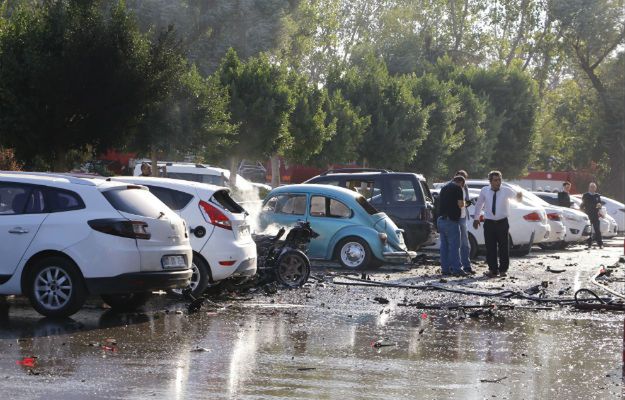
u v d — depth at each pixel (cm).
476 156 7938
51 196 1565
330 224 2584
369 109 6662
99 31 3161
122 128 3262
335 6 11781
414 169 7212
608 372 1173
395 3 12644
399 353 1279
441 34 12138
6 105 3091
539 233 3369
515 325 1575
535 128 8894
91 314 1616
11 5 4556
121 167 6172
